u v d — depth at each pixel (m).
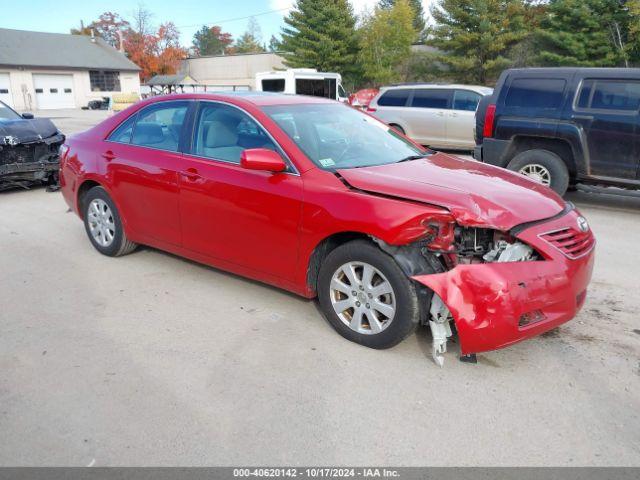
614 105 7.17
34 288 4.73
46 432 2.80
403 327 3.37
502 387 3.20
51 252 5.73
